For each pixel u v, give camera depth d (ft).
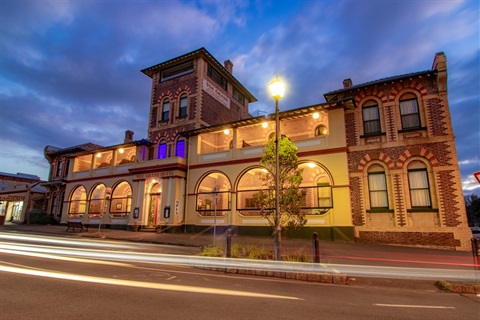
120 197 80.53
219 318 13.93
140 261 31.53
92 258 32.40
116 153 84.33
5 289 18.01
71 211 89.51
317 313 15.38
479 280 24.52
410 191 48.29
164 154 82.23
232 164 63.67
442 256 37.04
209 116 84.02
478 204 150.30
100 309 14.74
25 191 108.06
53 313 13.97
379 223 48.96
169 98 86.22
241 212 66.08
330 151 54.13
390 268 29.58
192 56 84.53
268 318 14.24
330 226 51.03
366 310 16.33
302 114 57.93
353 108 55.16
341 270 28.40
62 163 103.40
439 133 47.83
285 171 35.91
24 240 48.73
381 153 51.08
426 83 50.44
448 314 16.08
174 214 64.28
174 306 15.61
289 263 28.35
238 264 28.37
